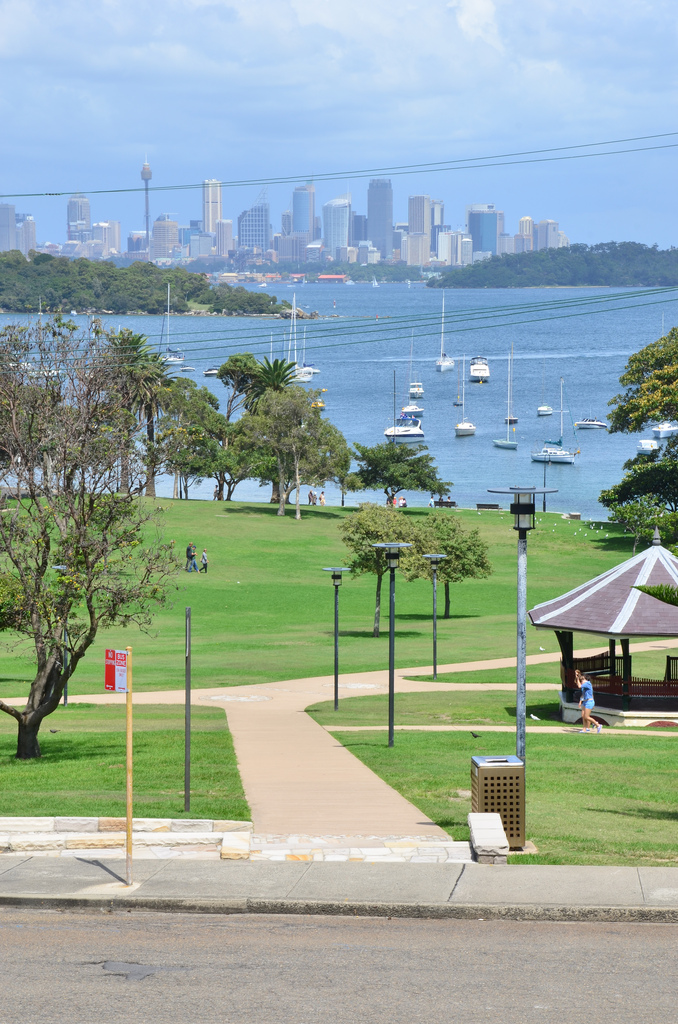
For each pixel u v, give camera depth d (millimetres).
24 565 26297
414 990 11602
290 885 15117
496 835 16375
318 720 36125
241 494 150625
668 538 95062
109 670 15680
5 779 23781
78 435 25516
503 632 64562
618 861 16609
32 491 25734
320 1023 10750
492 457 188875
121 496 26609
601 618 39844
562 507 134125
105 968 12305
